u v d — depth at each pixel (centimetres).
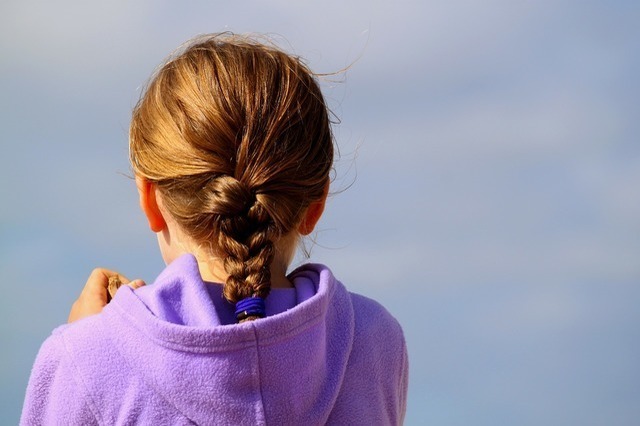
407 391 386
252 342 306
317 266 358
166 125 337
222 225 318
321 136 352
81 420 311
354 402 343
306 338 316
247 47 361
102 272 397
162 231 355
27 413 322
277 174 326
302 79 356
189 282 321
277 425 311
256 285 313
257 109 332
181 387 305
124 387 310
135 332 313
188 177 326
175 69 352
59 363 319
